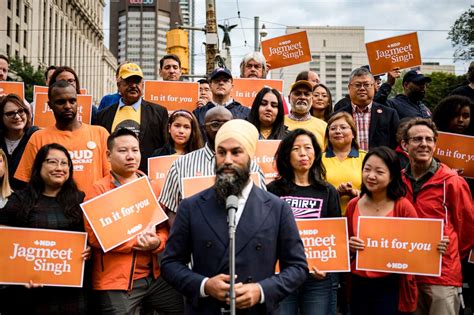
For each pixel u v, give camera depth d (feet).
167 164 20.31
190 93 28.27
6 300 17.89
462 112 21.44
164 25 534.78
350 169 20.30
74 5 277.64
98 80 335.06
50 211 17.26
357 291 17.38
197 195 13.34
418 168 18.57
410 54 29.12
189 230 13.00
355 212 17.97
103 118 23.97
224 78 25.18
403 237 16.76
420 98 27.32
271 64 34.83
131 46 530.27
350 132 20.52
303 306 17.11
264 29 74.49
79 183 19.71
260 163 20.18
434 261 16.48
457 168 20.83
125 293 16.90
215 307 12.45
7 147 22.30
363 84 24.04
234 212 11.97
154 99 28.22
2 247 16.49
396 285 16.97
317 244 16.89
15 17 198.80
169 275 12.69
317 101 27.66
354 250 17.03
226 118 18.39
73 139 20.03
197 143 21.45
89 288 17.48
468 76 25.34
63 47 263.08
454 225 18.04
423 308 17.72
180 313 17.66
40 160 17.47
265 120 21.38
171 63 30.45
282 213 13.11
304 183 17.93
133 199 17.21
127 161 17.69
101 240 16.57
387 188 17.56
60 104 19.90
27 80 139.54
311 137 17.94
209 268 12.48
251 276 12.32
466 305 21.25
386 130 23.99
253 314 12.42
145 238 16.83
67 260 16.67
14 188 21.15
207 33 51.60
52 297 16.96
